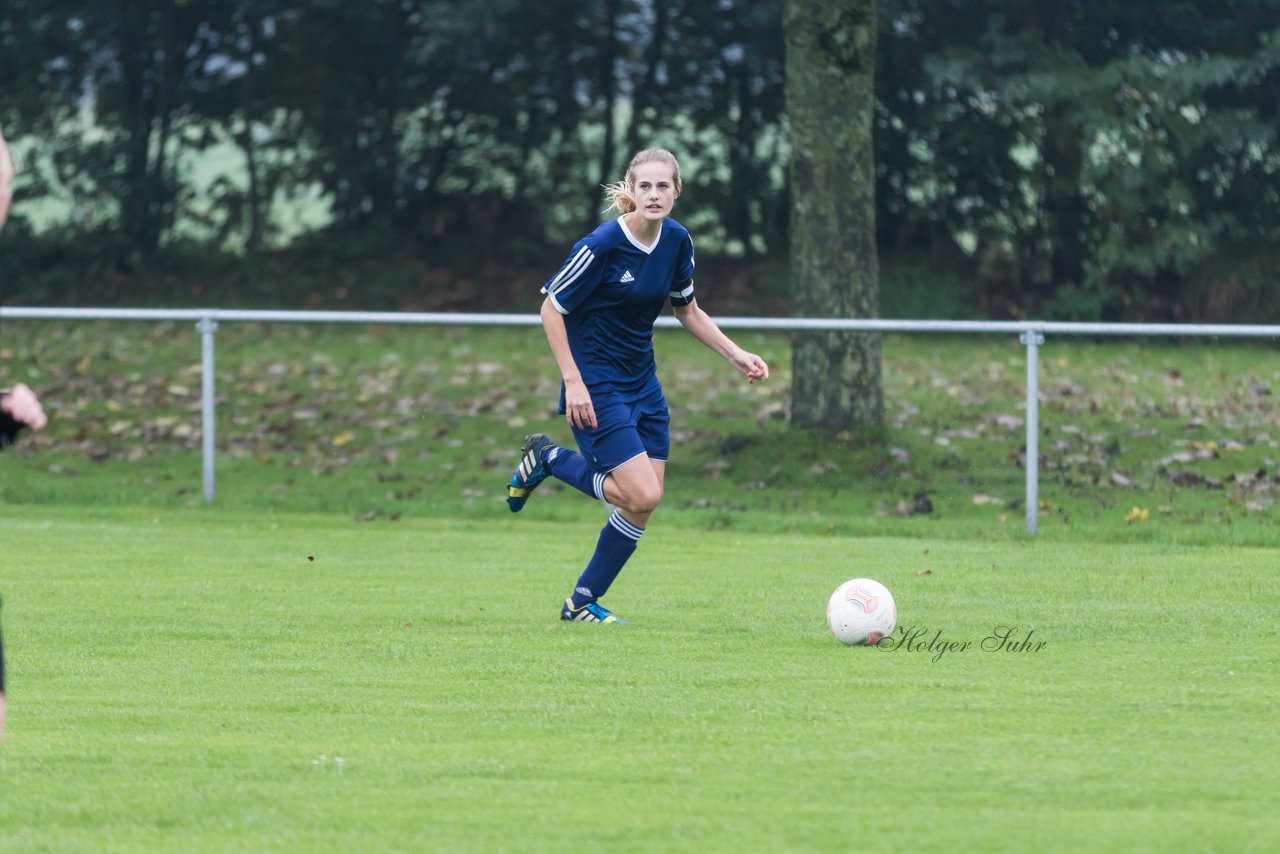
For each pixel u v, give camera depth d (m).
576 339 21.92
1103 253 71.88
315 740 14.95
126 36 79.38
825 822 12.06
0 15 78.25
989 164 76.75
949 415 45.22
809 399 43.12
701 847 11.45
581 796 12.88
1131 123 71.19
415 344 61.19
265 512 37.25
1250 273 73.38
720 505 37.88
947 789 13.01
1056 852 11.26
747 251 81.88
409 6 79.56
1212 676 17.95
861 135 43.72
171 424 46.50
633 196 21.42
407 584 26.22
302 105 81.38
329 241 81.31
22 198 80.19
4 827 12.06
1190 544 32.31
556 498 39.69
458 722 15.69
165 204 81.75
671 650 19.84
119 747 14.66
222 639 20.73
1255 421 43.44
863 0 43.53
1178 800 12.63
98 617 22.64
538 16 78.88
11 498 38.66
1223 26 75.81
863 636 20.09
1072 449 41.59
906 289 75.12
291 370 54.59
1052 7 75.19
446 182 83.81
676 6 79.75
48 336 60.75
